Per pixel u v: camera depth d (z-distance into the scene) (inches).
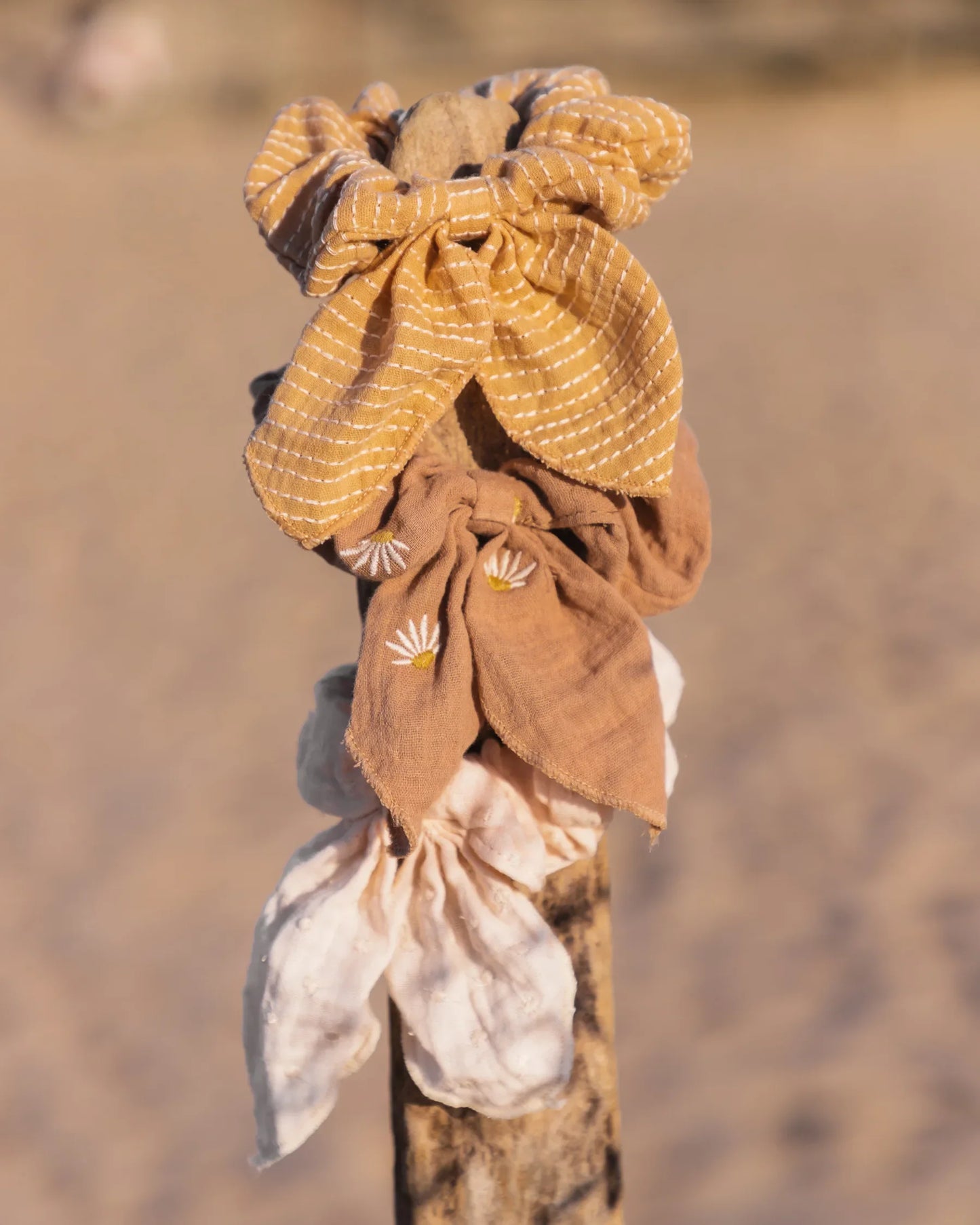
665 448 62.6
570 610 67.5
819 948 203.3
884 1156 165.8
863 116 1059.3
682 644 299.0
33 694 298.4
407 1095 73.2
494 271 63.2
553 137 65.4
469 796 65.8
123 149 973.2
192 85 1114.7
